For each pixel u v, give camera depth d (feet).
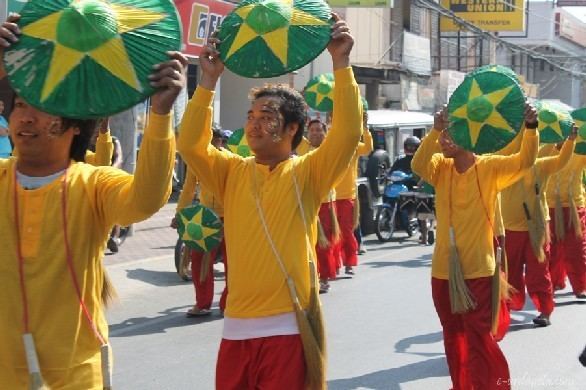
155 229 52.08
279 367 13.92
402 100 96.78
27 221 10.25
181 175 66.28
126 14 9.63
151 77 9.59
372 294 34.60
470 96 19.06
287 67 13.50
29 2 9.70
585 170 37.29
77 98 9.50
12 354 10.27
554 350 25.95
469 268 19.60
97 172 10.66
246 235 14.29
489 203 19.72
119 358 24.88
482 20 121.90
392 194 52.54
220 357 14.51
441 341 26.91
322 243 31.32
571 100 175.63
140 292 34.55
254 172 14.58
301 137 15.03
